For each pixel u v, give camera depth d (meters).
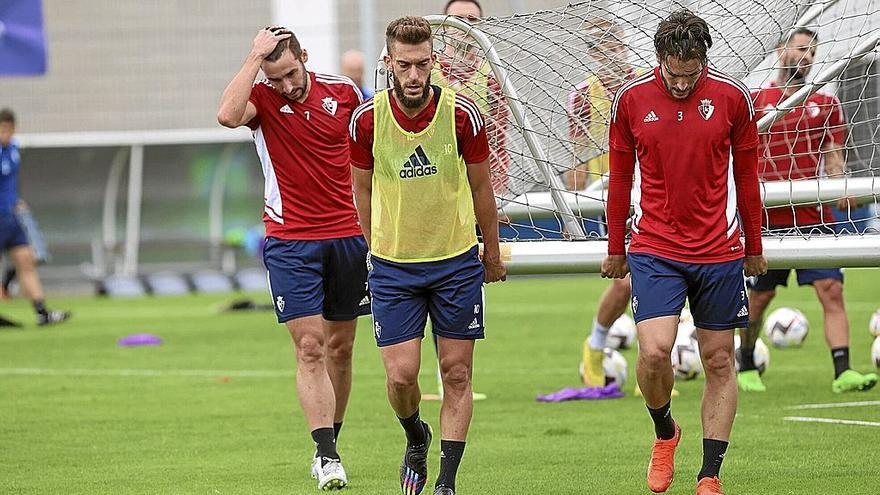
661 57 18.42
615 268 20.17
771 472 21.55
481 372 37.81
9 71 62.28
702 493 18.98
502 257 24.84
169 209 86.50
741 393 31.70
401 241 19.19
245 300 66.50
